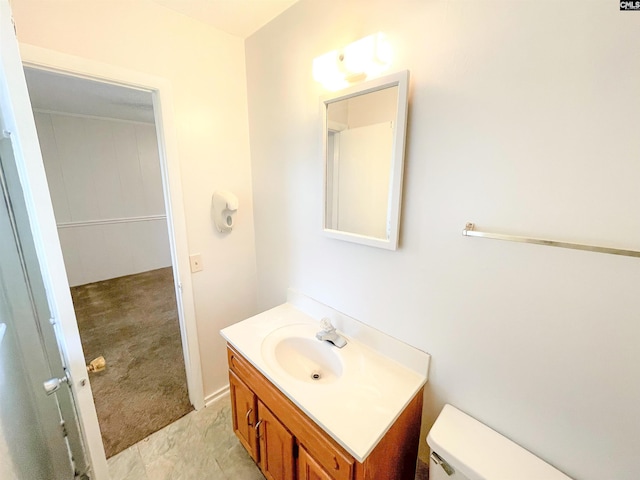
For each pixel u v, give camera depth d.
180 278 1.66
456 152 0.95
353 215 1.29
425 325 1.14
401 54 1.03
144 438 1.66
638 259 0.68
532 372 0.89
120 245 4.27
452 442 0.96
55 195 3.65
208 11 1.42
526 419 0.93
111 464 1.50
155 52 1.39
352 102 1.20
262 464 1.34
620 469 0.78
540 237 0.82
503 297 0.92
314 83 1.36
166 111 1.46
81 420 0.86
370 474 0.91
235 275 1.93
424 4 0.95
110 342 2.62
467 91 0.90
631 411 0.74
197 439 1.66
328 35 1.26
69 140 3.67
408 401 1.04
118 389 2.03
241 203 1.87
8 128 0.74
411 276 1.14
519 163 0.83
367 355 1.29
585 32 0.69
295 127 1.50
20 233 0.89
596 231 0.73
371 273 1.29
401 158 1.06
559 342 0.83
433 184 1.02
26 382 1.01
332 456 0.93
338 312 1.48
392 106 1.06
